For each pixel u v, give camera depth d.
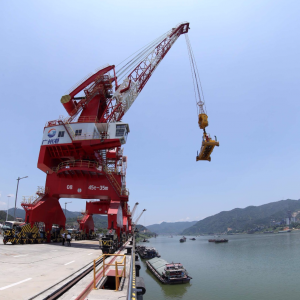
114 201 30.50
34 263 14.77
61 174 32.56
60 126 33.62
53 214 33.31
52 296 8.47
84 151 32.78
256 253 83.94
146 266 57.69
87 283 10.48
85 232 51.28
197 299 32.72
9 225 49.66
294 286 38.56
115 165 44.69
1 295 8.03
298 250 88.38
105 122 35.19
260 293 35.25
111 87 38.47
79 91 34.28
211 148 28.11
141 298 15.00
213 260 69.00
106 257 19.36
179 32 49.59
